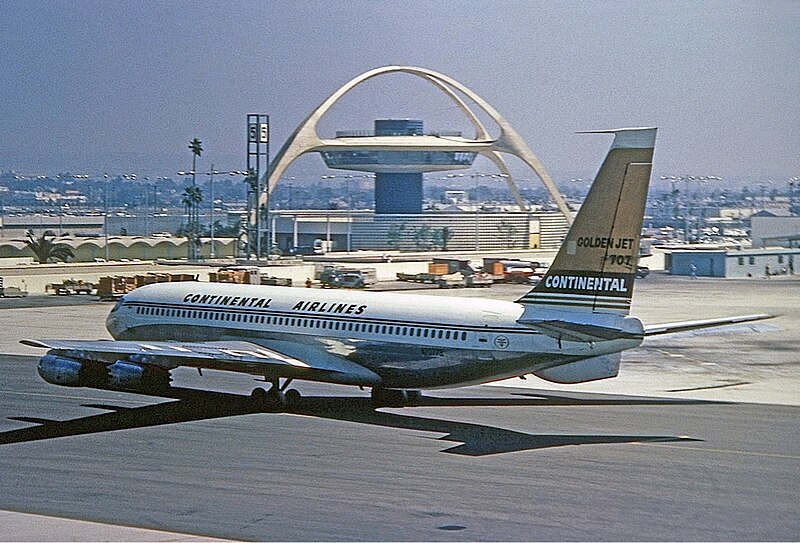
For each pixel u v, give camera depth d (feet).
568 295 153.89
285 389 177.27
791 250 615.57
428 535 98.32
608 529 100.48
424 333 162.30
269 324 177.88
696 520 103.65
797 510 107.34
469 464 126.41
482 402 173.06
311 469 124.06
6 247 639.76
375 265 536.01
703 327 155.22
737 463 127.54
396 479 119.14
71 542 95.81
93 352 157.28
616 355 153.69
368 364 167.02
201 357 158.81
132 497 111.45
